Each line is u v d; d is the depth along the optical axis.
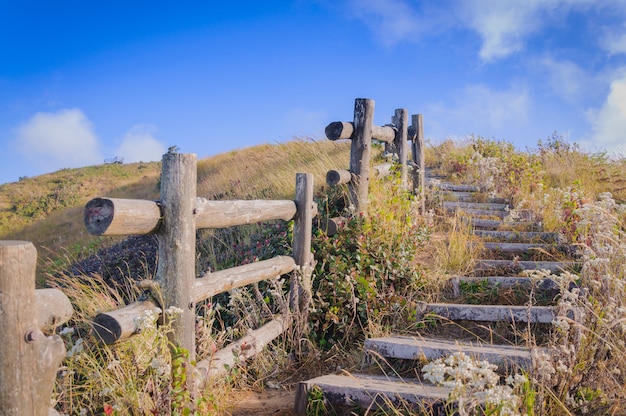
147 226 3.01
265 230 6.22
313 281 5.43
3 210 31.31
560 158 10.84
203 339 4.00
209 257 6.87
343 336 4.92
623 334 3.51
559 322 3.30
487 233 7.04
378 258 5.50
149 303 3.10
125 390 3.10
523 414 2.74
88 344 3.74
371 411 3.28
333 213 6.46
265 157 12.13
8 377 1.94
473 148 12.59
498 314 4.71
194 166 3.19
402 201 6.62
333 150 11.02
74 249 10.79
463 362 2.56
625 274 4.34
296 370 4.47
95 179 37.34
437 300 5.35
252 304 4.85
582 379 3.21
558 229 6.97
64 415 2.63
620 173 9.65
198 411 3.19
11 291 1.93
